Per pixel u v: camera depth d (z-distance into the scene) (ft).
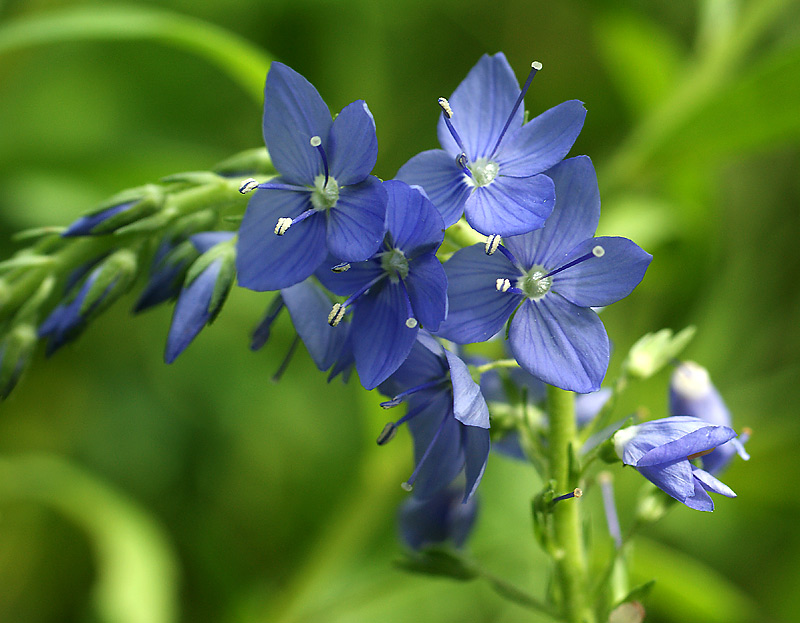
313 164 0.63
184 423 0.96
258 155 0.65
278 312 0.64
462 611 0.87
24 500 0.82
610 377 0.95
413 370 0.63
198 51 0.77
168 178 0.65
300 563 0.85
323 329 0.63
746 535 0.93
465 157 0.62
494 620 0.86
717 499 0.93
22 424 0.94
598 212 0.62
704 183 0.89
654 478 0.62
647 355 0.66
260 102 0.79
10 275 0.65
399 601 0.86
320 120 0.62
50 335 0.65
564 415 0.65
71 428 0.95
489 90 0.63
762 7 0.85
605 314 0.97
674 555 0.93
